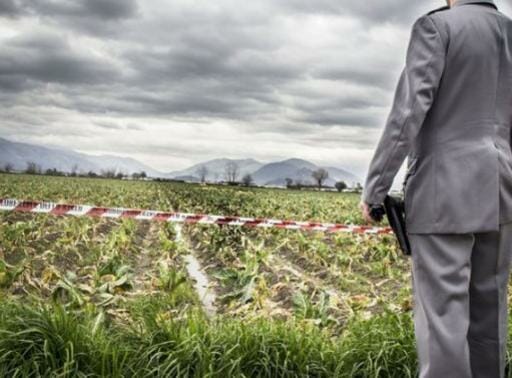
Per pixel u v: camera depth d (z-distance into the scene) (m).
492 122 3.62
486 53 3.59
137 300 7.12
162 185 67.00
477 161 3.52
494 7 3.78
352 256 12.35
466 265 3.57
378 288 9.62
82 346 4.28
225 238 14.05
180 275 8.08
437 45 3.49
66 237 12.98
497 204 3.51
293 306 7.21
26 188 41.84
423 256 3.61
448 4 3.85
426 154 3.62
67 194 37.97
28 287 7.52
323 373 4.46
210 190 54.53
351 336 4.96
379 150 3.55
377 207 3.63
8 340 4.18
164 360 4.36
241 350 4.45
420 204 3.60
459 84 3.55
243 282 8.16
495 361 3.79
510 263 3.79
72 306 6.04
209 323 5.06
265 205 29.53
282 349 4.50
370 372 4.39
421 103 3.45
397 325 4.89
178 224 22.33
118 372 4.09
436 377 3.47
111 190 46.00
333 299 6.97
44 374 4.02
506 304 3.83
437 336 3.48
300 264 12.73
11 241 11.63
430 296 3.56
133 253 13.55
